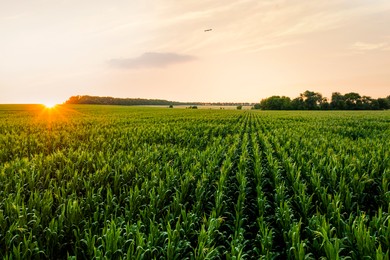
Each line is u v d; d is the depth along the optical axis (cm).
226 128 2733
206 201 718
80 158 1027
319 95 14900
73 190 705
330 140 1712
